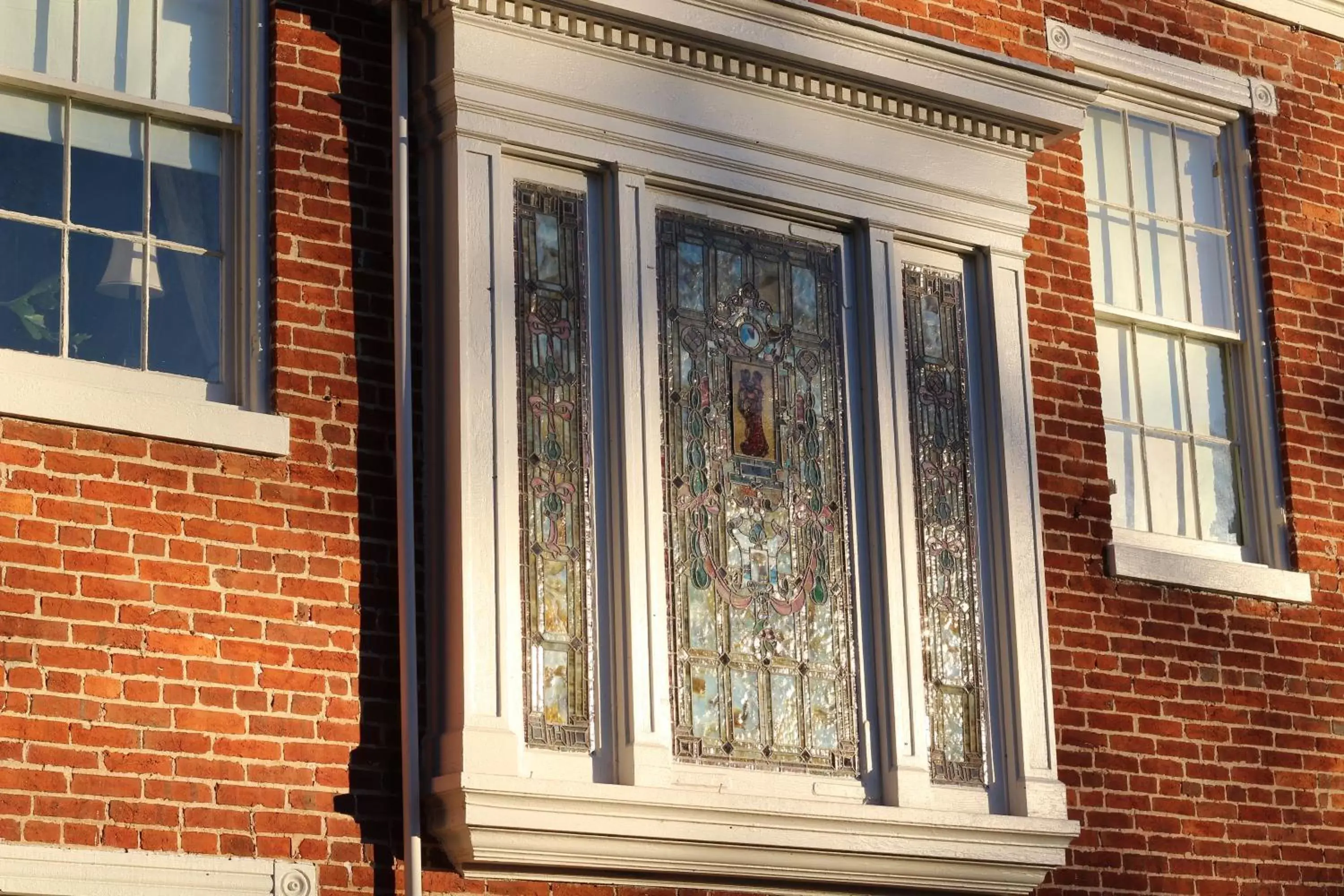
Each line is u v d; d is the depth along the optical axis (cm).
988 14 1316
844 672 1144
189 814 947
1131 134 1396
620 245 1113
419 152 1091
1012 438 1230
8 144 1005
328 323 1040
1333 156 1463
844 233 1209
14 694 916
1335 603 1370
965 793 1166
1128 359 1354
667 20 1125
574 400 1093
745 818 1068
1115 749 1246
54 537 943
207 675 966
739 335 1155
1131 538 1312
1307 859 1308
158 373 1011
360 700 1005
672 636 1090
